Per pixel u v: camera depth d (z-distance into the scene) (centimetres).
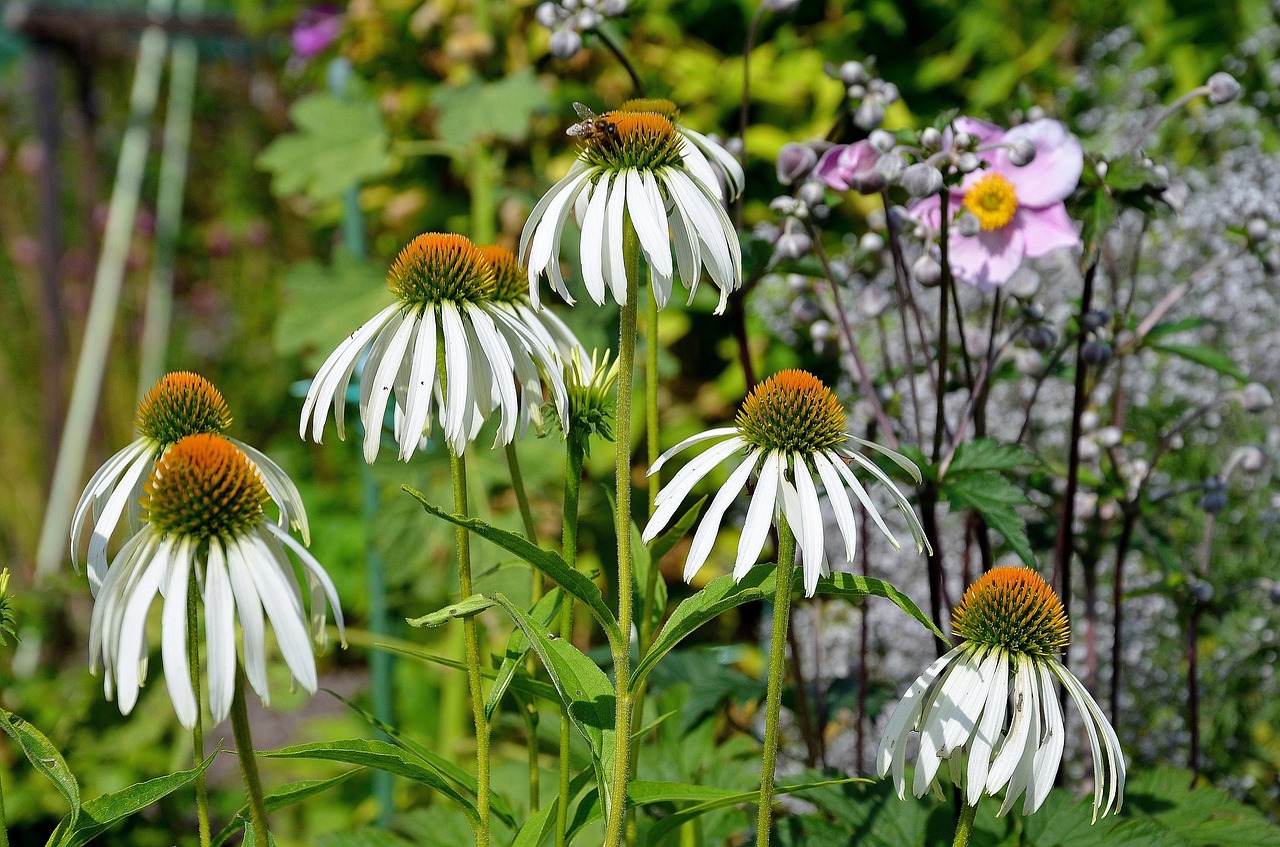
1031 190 102
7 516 281
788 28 202
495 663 95
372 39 194
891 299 110
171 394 88
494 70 184
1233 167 147
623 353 87
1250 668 120
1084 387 108
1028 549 98
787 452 87
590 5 105
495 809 92
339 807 167
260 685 81
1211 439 133
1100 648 120
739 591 87
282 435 306
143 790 85
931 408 120
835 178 103
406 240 195
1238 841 99
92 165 299
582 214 89
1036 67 207
